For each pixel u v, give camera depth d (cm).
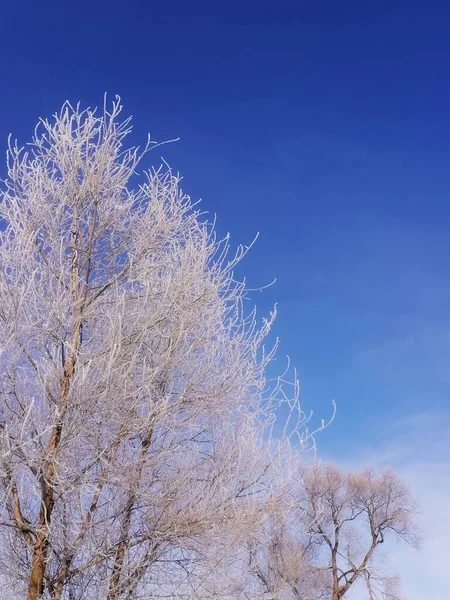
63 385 530
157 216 627
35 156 598
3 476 472
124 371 520
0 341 508
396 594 1908
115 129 629
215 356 622
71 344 556
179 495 550
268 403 640
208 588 550
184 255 621
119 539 543
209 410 601
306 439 619
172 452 570
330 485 1938
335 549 1919
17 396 522
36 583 491
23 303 523
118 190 619
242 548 586
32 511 531
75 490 497
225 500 561
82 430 486
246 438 603
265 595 604
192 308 601
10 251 552
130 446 553
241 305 665
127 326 566
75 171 604
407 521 2050
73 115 612
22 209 574
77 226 602
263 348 657
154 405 531
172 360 574
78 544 500
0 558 519
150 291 598
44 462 478
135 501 549
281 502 592
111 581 518
